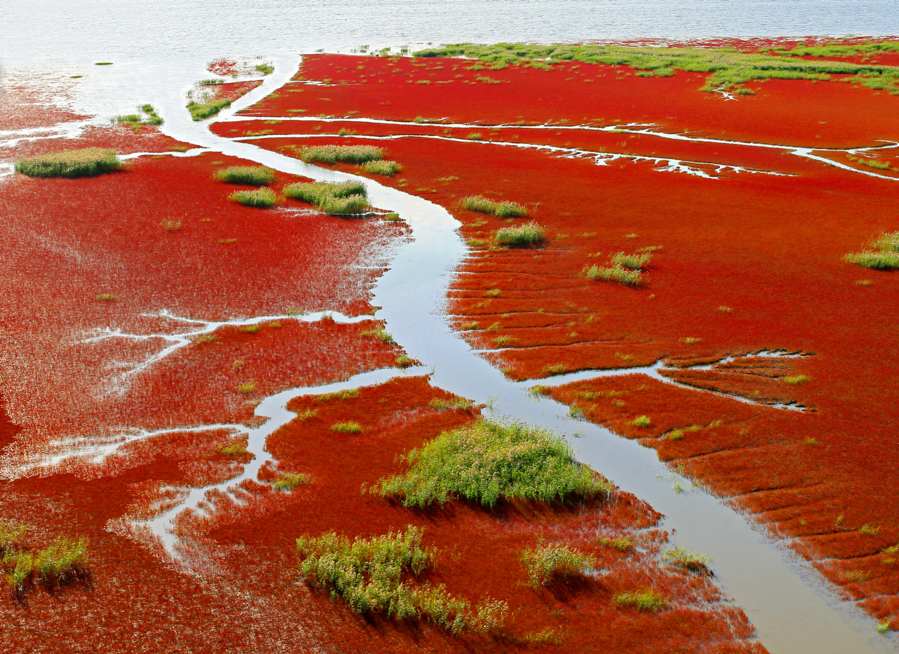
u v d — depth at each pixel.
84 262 29.45
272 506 16.67
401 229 34.75
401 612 13.76
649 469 18.42
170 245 31.58
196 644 13.01
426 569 14.99
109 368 22.02
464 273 30.02
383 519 16.41
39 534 15.48
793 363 23.05
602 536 16.14
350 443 19.14
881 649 13.49
